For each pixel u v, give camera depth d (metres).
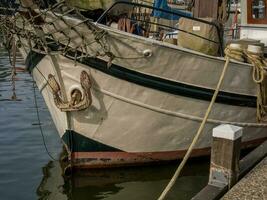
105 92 6.57
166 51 6.44
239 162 5.01
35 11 6.18
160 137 7.08
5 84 15.84
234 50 7.28
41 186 6.93
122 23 7.14
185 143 7.29
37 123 10.91
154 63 6.48
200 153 7.53
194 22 7.48
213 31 7.45
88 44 6.25
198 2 8.30
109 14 7.19
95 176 7.18
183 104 6.93
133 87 6.58
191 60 6.64
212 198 4.43
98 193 6.61
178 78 6.70
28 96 14.02
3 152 8.62
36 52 6.73
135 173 7.26
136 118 6.83
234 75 7.11
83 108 6.57
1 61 21.77
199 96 6.95
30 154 8.51
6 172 7.52
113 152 7.09
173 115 6.96
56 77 6.65
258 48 7.44
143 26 7.88
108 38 6.18
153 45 6.34
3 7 6.57
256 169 5.16
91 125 6.81
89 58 6.35
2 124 10.74
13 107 12.52
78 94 6.58
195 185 6.85
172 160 7.38
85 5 6.79
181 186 6.80
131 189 6.73
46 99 7.35
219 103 7.20
